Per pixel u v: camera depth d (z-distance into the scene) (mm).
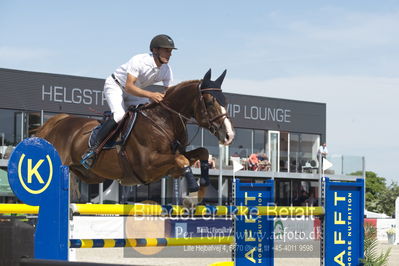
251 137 36500
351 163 34094
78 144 8336
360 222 8781
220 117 7336
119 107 7883
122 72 8016
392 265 14211
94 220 15891
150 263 14359
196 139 29875
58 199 6641
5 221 4883
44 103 29609
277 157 34438
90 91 30938
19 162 6434
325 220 8555
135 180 7746
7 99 28484
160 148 7414
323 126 39438
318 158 34812
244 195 9367
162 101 7566
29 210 7105
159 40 7762
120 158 7691
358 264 8727
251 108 36531
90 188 26516
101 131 7863
